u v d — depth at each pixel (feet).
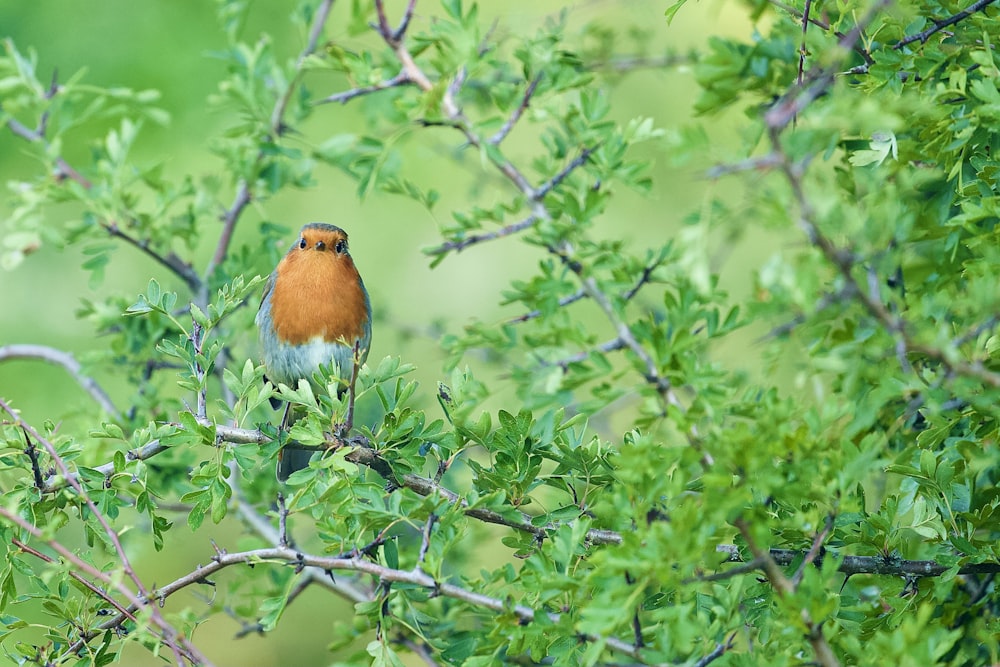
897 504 25.66
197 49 56.29
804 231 18.40
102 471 27.96
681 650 20.90
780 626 21.57
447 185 63.52
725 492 20.10
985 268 21.89
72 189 37.32
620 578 20.47
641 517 20.99
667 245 23.30
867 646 21.54
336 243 40.06
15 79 37.65
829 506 21.33
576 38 42.32
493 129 27.84
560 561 22.85
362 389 27.04
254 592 36.42
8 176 56.44
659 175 60.18
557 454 26.32
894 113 21.34
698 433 21.57
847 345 20.84
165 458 37.24
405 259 64.34
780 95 26.43
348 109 59.93
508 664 28.76
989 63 24.11
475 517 26.37
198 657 25.09
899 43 25.73
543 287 22.09
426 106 25.13
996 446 23.57
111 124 54.95
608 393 20.39
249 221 57.21
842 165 29.94
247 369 27.14
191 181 40.01
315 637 60.08
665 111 60.64
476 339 24.06
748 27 58.49
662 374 20.58
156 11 56.85
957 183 25.98
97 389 39.19
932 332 19.08
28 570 27.48
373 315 48.21
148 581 56.39
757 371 32.53
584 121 27.14
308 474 26.18
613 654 24.59
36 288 58.70
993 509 25.05
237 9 40.32
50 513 29.76
